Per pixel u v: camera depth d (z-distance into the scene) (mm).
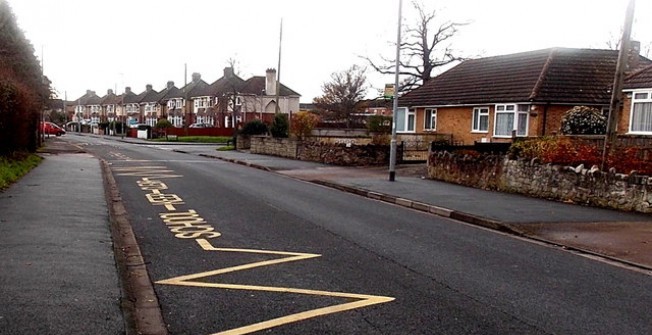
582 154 14617
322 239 8844
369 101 58812
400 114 35250
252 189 15594
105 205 11094
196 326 4844
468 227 10648
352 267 7062
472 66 33094
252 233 9203
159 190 14906
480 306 5605
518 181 15227
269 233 9234
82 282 5648
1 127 17000
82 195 12398
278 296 5758
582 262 7840
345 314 5242
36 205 10602
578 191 13344
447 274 6848
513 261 7734
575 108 21375
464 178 17453
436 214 12289
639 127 20891
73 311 4785
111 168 21766
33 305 4883
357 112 63656
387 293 5961
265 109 67188
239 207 12102
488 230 10398
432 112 32438
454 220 11508
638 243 8945
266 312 5246
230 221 10312
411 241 8914
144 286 6051
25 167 17781
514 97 26438
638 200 11938
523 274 6996
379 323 5020
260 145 34156
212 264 7066
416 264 7316
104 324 4523
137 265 6965
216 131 62656
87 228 8570
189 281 6270
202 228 9547
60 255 6734
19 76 23781
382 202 14141
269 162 26406
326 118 62156
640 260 7914
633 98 21047
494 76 30000
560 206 12789
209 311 5250
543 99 25391
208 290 5930
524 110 26344
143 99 98188
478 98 28656
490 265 7430
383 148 25547
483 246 8758
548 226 10305
